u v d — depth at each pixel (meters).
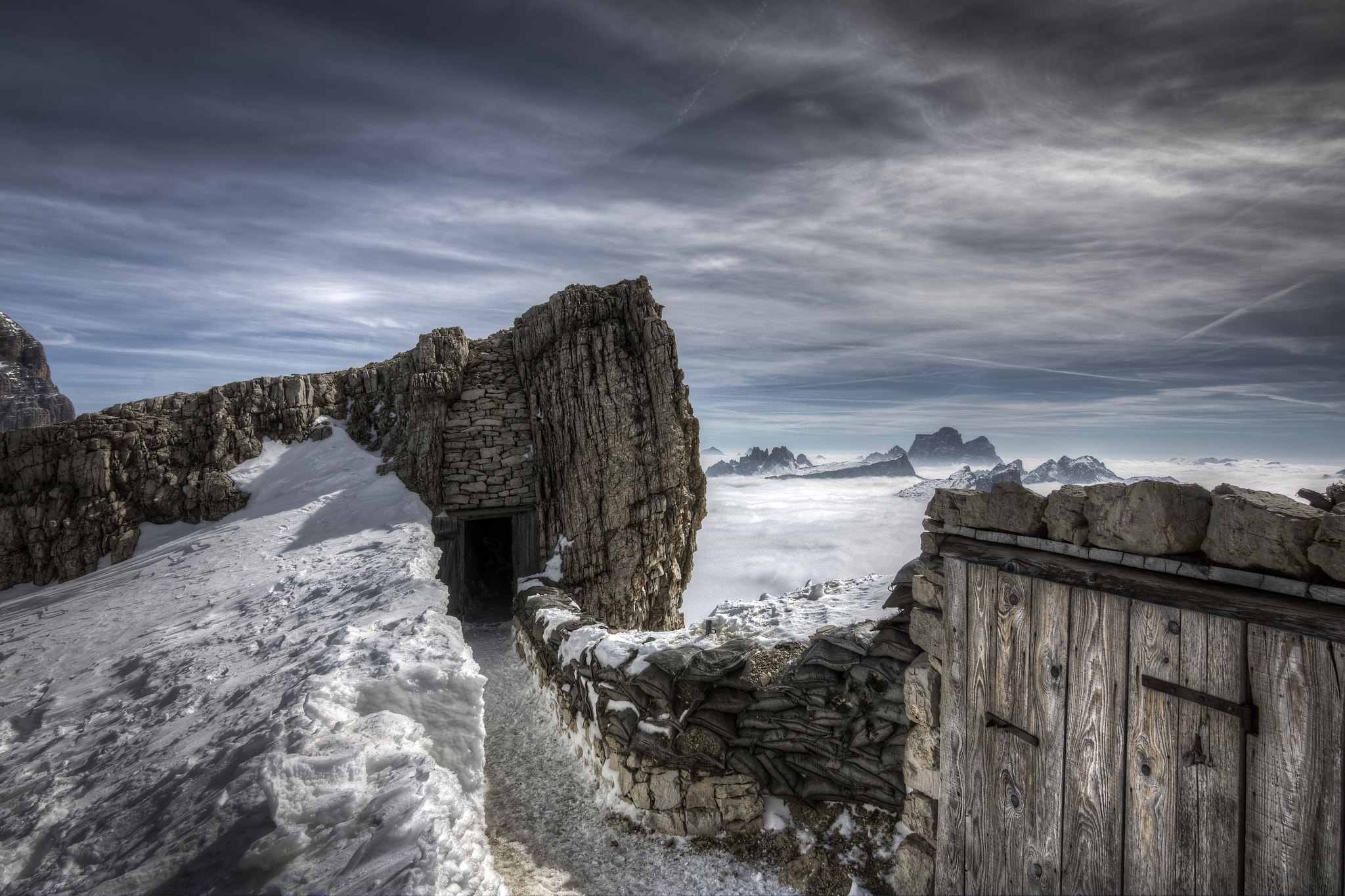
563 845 7.41
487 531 20.62
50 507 15.77
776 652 7.61
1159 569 3.82
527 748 9.92
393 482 16.69
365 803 4.22
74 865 4.20
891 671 6.17
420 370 17.33
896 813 6.25
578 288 17.84
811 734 6.75
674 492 16.77
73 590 14.14
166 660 8.66
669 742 7.26
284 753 4.76
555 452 17.12
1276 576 3.29
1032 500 4.83
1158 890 3.59
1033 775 4.44
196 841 4.08
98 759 5.91
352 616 8.87
